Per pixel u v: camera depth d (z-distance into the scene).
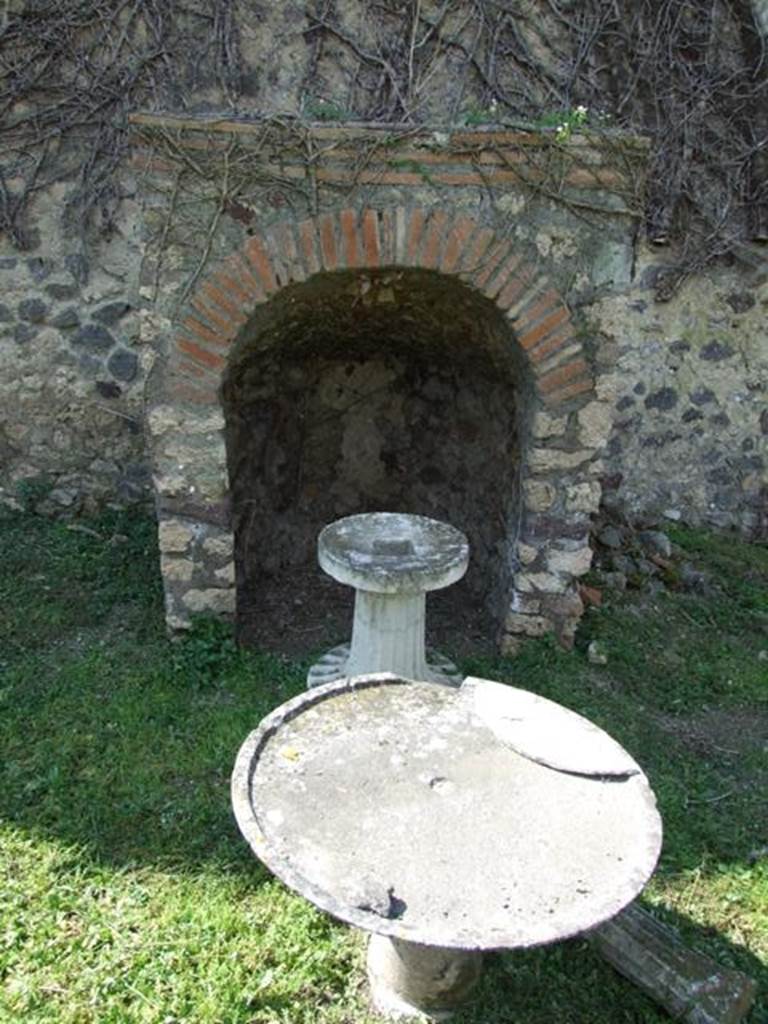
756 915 2.80
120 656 3.95
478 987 2.51
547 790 2.39
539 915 1.97
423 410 5.05
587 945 2.64
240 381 4.30
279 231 3.50
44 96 4.75
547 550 3.96
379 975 2.47
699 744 3.70
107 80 4.75
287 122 3.37
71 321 5.11
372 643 3.65
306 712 2.68
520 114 4.89
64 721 3.49
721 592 4.99
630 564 5.01
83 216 4.91
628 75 4.97
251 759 2.43
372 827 2.23
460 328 4.23
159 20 4.69
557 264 3.62
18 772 3.20
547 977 2.55
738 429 5.62
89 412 5.27
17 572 4.61
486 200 3.53
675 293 5.33
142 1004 2.37
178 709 3.61
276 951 2.55
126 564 4.74
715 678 4.17
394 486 5.32
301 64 4.82
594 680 4.00
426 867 2.11
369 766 2.46
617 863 2.14
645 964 2.47
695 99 5.05
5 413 5.22
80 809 3.04
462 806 2.32
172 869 2.83
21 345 5.12
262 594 4.83
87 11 4.65
